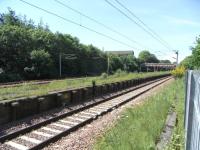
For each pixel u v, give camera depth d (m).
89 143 10.03
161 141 8.51
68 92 19.50
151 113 12.88
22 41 61.78
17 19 92.75
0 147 9.28
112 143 8.96
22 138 10.34
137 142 8.45
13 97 14.87
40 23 100.56
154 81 63.00
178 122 10.74
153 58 181.00
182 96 19.70
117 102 21.41
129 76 55.84
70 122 13.26
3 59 57.19
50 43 73.25
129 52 147.75
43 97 16.05
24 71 59.88
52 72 66.62
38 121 13.33
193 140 4.76
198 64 16.75
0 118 12.40
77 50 85.06
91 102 21.23
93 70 90.69
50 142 10.01
